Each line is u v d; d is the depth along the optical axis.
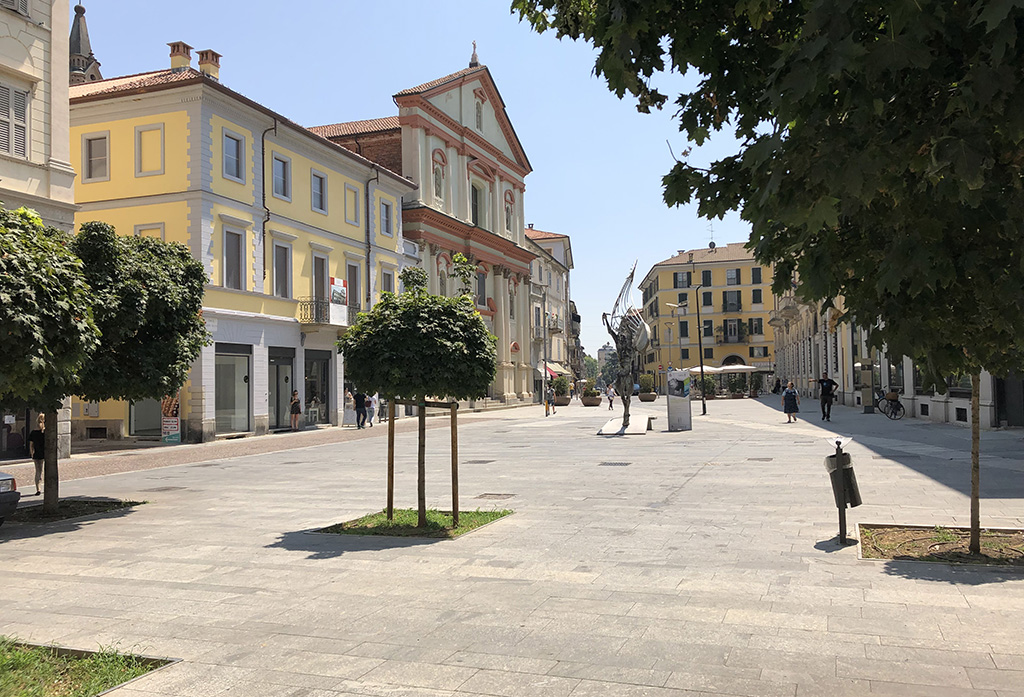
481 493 13.42
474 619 6.27
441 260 50.59
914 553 7.92
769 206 2.89
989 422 22.53
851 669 4.98
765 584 6.98
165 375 13.91
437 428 35.47
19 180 19.34
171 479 16.92
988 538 8.43
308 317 34.75
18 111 19.48
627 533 9.45
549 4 5.34
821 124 2.73
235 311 30.19
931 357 3.10
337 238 37.88
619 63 3.51
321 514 11.71
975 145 2.62
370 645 5.72
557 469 16.86
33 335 6.70
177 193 28.56
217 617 6.52
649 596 6.75
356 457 21.61
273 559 8.65
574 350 104.44
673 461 17.64
